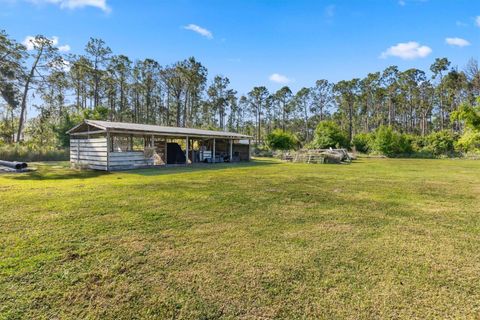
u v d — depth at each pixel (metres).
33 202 5.00
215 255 2.83
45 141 22.33
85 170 11.18
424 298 2.10
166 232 3.49
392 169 13.45
